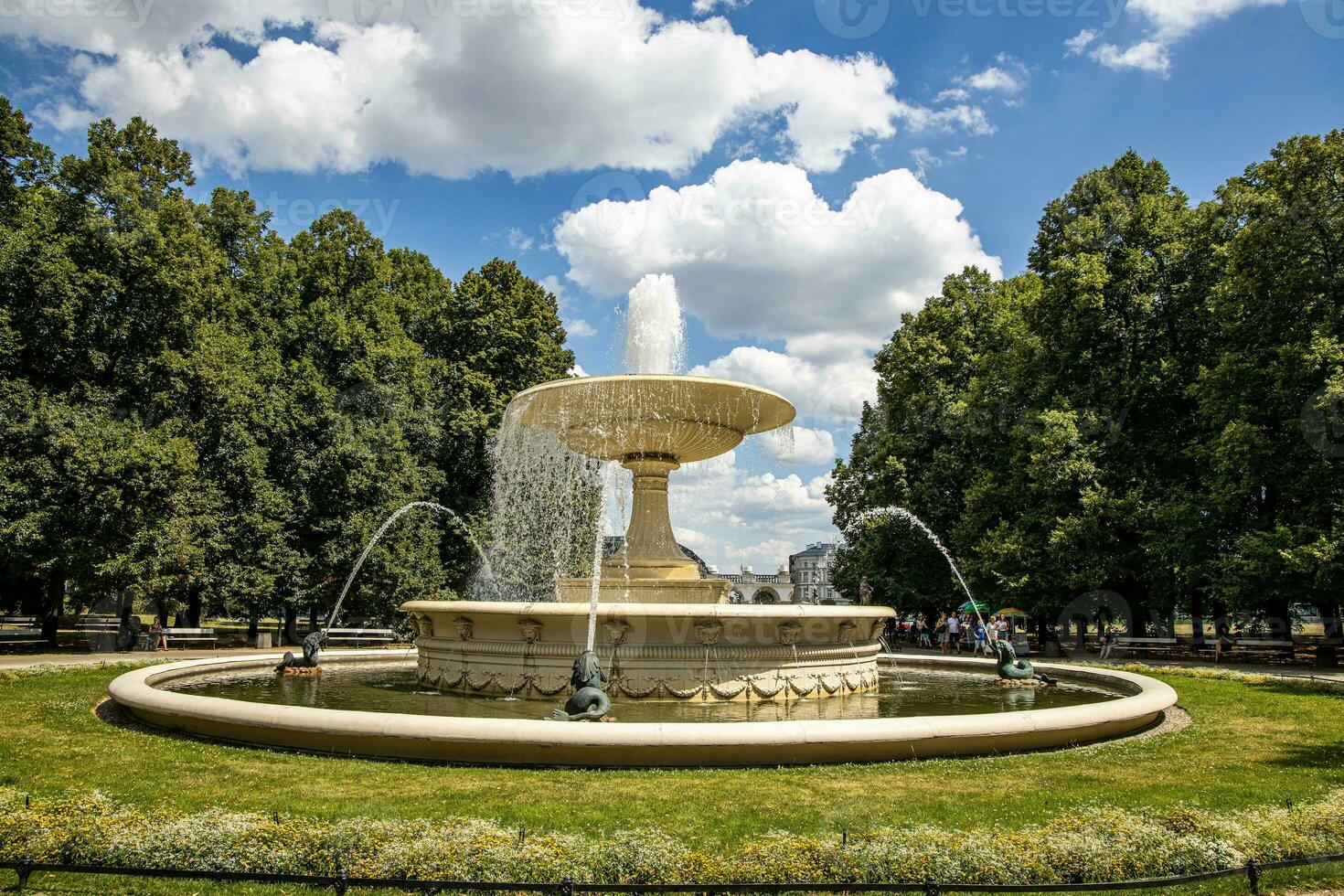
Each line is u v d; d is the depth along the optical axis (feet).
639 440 39.37
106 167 68.69
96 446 60.44
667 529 40.91
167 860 13.91
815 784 19.71
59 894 13.29
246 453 73.67
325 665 46.39
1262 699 36.22
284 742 23.13
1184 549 66.28
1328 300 60.70
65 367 64.64
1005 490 80.79
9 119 68.85
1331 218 59.88
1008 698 34.22
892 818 16.85
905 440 98.02
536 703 30.27
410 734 21.38
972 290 103.40
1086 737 25.52
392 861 13.62
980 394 88.28
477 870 13.43
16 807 15.40
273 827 14.60
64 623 100.53
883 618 36.22
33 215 64.08
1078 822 15.55
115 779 19.51
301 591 75.87
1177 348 77.00
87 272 63.62
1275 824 15.71
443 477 86.79
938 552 93.97
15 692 34.27
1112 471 73.97
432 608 34.09
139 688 27.50
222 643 79.97
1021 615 92.63
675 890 13.09
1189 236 75.66
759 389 36.58
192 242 69.67
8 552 59.41
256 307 85.46
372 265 91.71
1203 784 20.12
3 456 59.93
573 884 13.04
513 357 94.84
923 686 38.93
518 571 88.12
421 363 88.69
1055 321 79.66
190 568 68.54
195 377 69.46
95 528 61.31
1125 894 13.64
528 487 88.48
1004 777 20.59
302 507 76.59
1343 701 35.88
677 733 20.93
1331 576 56.18
